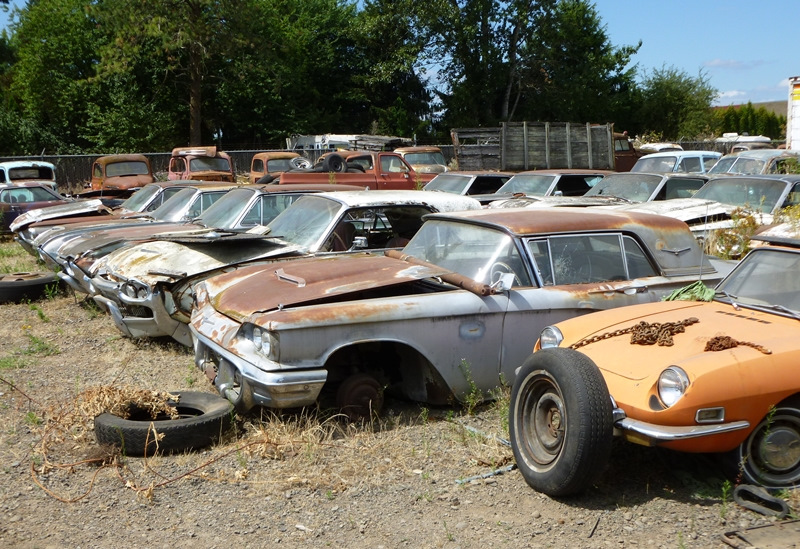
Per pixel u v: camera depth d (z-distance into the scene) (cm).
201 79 3597
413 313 506
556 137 2103
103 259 792
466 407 540
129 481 428
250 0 3566
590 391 377
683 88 4766
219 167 2189
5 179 2108
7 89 4175
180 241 737
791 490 388
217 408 496
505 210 632
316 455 462
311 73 4291
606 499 396
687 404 368
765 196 1048
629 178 1312
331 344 485
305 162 2025
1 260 1396
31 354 723
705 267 606
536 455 408
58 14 3769
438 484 423
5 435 503
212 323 534
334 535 370
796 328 415
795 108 2148
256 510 397
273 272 581
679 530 360
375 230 806
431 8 4069
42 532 374
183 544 362
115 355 715
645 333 428
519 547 351
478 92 4166
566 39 4288
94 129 3738
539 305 541
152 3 3331
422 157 2342
